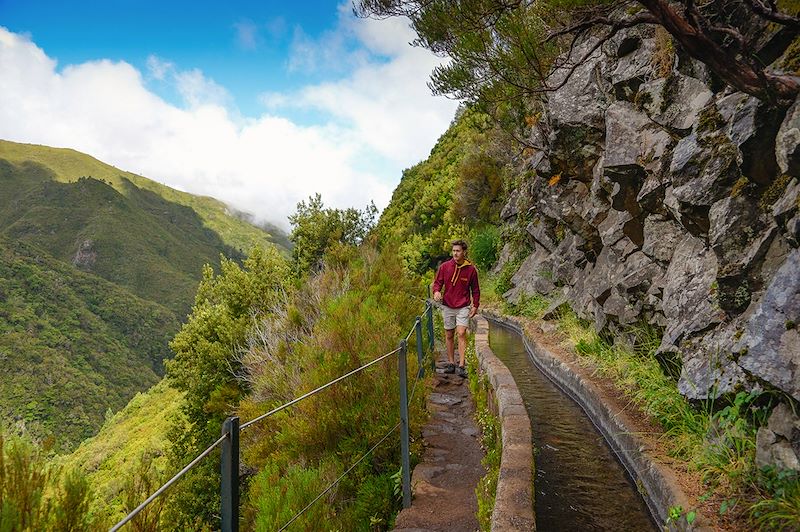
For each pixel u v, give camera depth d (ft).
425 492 13.99
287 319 28.40
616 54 25.72
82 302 595.47
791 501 8.41
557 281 40.73
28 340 434.30
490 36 15.24
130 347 570.05
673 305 15.70
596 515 11.76
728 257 12.33
